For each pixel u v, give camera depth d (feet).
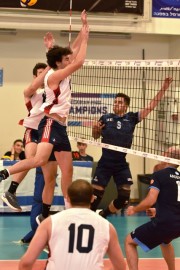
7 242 44.68
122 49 68.33
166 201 32.48
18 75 65.87
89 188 20.94
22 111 66.28
